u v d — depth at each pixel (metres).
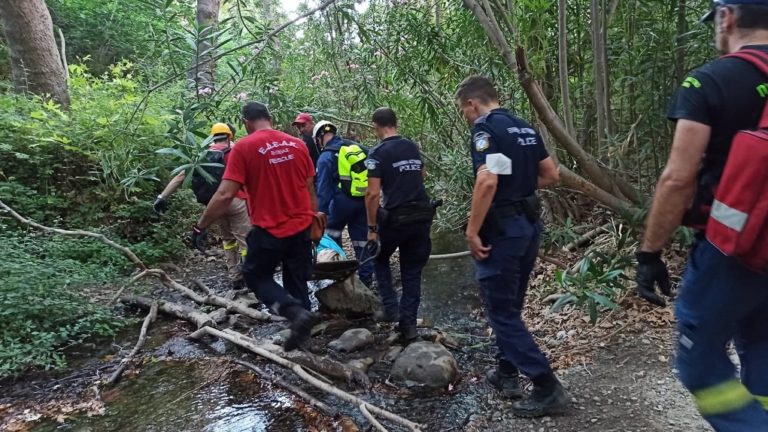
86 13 11.08
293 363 3.24
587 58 4.73
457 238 6.24
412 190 3.47
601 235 4.64
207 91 5.03
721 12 1.53
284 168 3.32
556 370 2.98
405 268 3.62
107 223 5.65
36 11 6.95
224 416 2.83
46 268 3.93
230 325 4.02
